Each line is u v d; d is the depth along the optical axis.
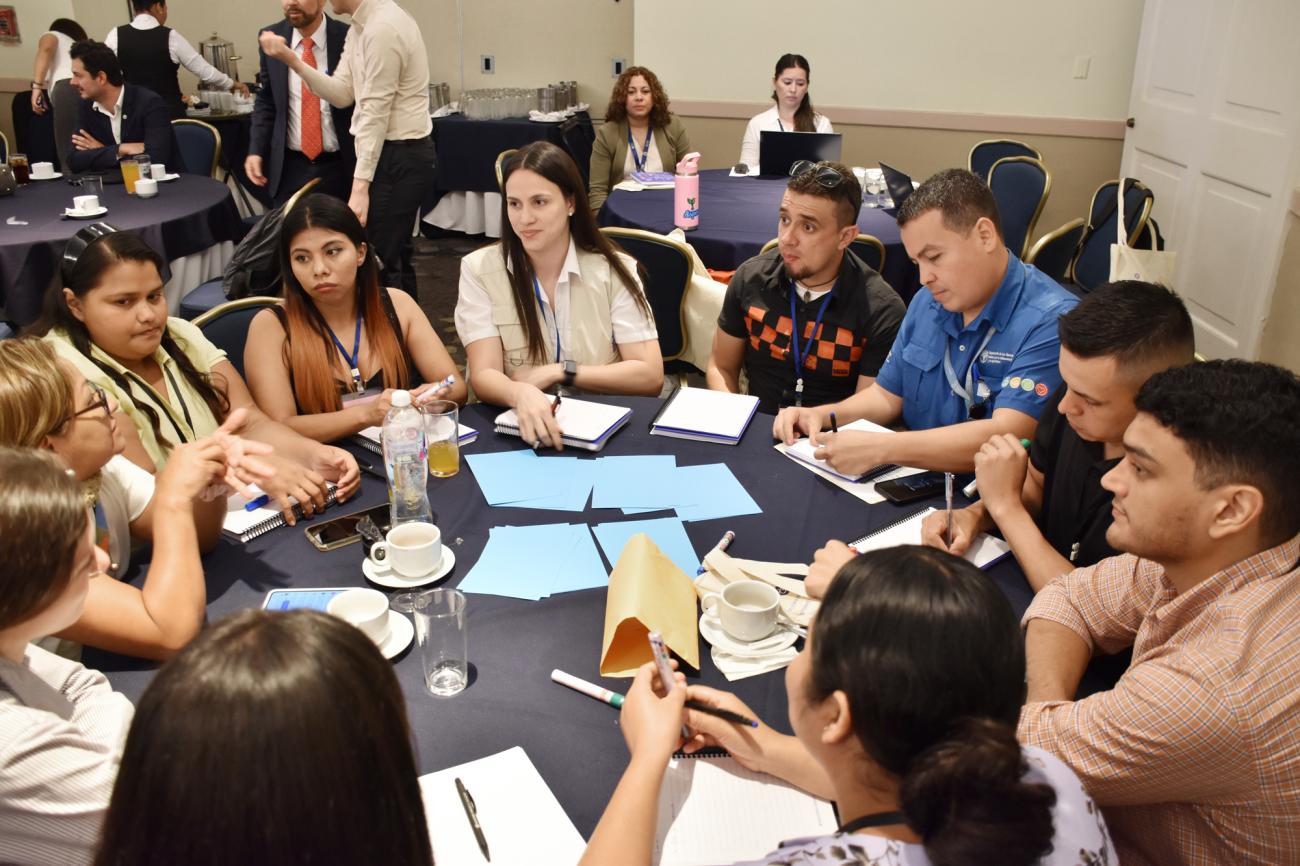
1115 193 3.87
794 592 1.46
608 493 1.82
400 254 4.65
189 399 2.01
